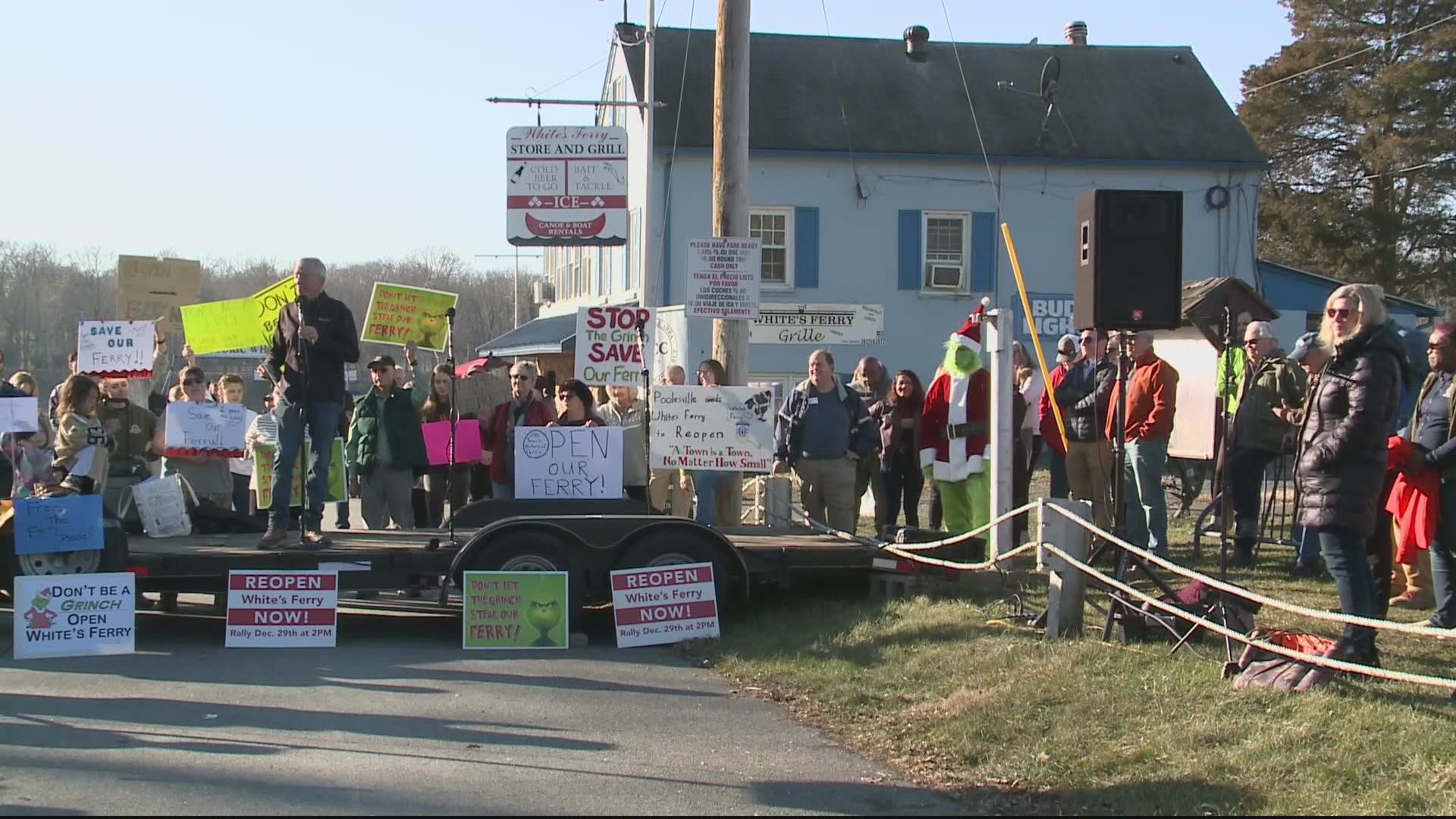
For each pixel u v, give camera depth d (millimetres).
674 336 15703
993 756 5676
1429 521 6676
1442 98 39031
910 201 26516
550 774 5504
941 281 26594
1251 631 7020
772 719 6492
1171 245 8062
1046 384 10406
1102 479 10086
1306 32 41562
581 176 13172
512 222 13180
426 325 11688
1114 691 6312
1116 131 27516
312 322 8523
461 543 8695
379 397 11602
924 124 27016
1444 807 4645
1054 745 5707
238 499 12094
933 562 8789
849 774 5570
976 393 10117
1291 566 9953
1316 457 6188
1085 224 8180
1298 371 9945
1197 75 29391
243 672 7484
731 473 11000
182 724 6238
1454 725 5504
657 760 5746
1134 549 6965
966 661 7164
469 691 7035
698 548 8609
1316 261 41562
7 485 9898
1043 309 26672
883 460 11852
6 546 8148
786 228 26281
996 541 9406
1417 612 8398
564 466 9695
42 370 23906
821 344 24797
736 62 10602
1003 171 26812
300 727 6199
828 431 10633
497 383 12500
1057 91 28391
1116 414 8008
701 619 8453
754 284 10609
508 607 8273
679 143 25484
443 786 5316
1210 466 13758
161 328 12188
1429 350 7738
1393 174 39562
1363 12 40594
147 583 8328
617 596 8312
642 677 7441
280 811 4957
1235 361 11250
